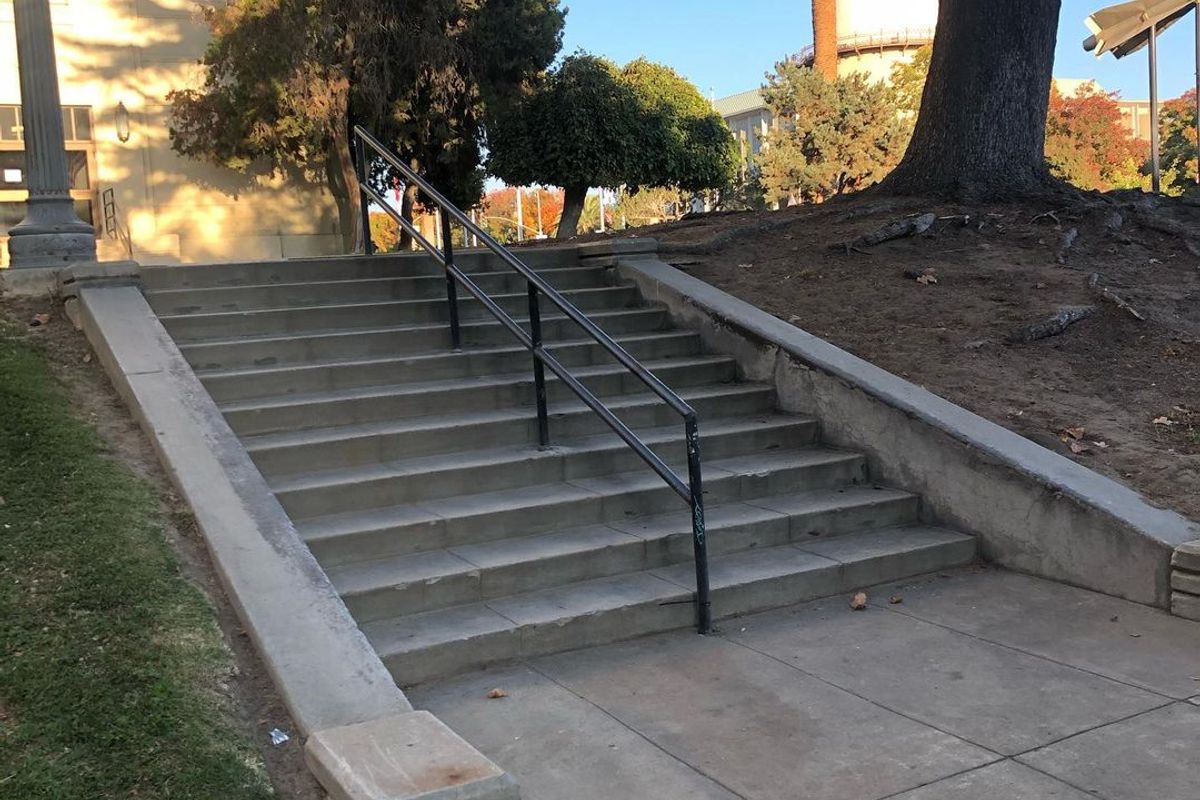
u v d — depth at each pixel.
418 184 7.43
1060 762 3.74
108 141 18.52
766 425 7.13
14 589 3.96
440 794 3.01
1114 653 4.77
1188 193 12.90
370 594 4.79
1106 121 45.97
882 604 5.55
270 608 4.08
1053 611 5.36
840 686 4.46
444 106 17.86
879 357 7.62
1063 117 46.09
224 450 5.20
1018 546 6.03
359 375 6.88
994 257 9.77
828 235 10.67
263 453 5.70
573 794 3.58
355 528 5.22
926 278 9.16
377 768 3.15
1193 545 5.18
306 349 7.08
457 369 7.25
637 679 4.56
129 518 4.56
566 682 4.53
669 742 3.95
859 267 9.67
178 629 3.91
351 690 3.70
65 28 18.14
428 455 6.22
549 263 9.44
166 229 18.98
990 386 7.22
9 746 3.18
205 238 19.28
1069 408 6.97
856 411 6.96
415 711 3.60
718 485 6.32
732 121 76.62
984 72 11.35
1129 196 11.40
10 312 7.02
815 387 7.27
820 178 36.75
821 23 37.09
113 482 4.84
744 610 5.39
